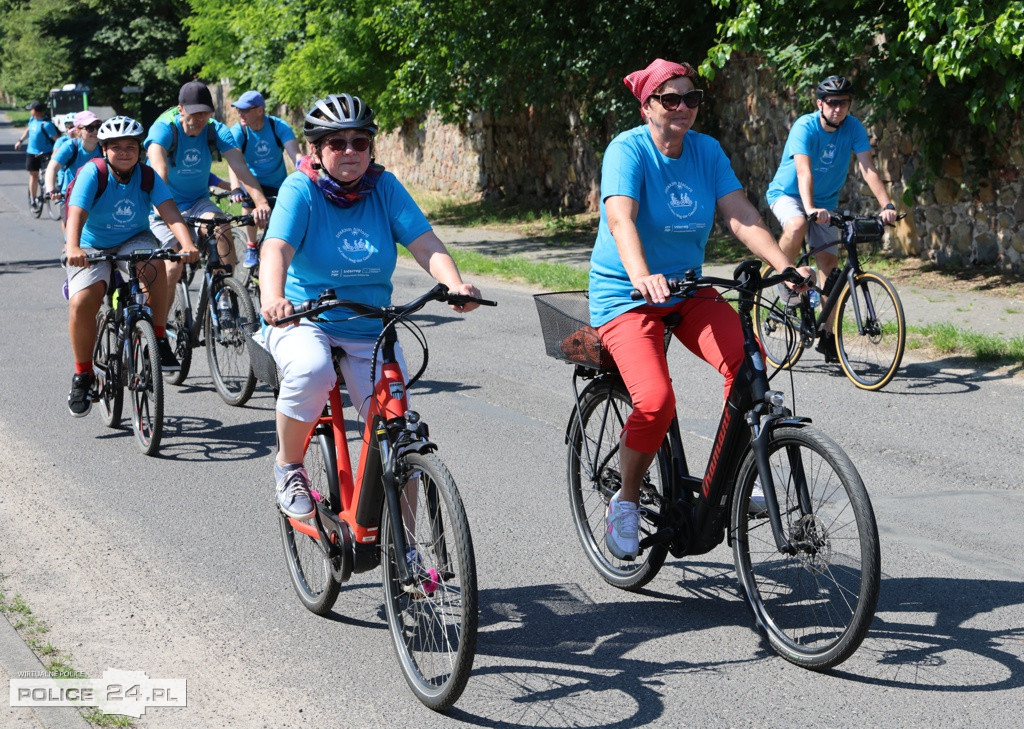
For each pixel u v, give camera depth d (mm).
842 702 3836
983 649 4199
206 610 4754
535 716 3812
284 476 4449
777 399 4059
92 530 5723
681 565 5164
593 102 18688
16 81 72312
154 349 6941
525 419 7730
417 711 3875
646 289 4066
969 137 12539
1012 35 10047
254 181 9375
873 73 12773
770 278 4152
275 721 3812
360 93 21719
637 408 4379
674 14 16812
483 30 18703
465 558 3627
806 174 8414
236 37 29250
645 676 4078
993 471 6312
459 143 24906
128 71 54375
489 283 14102
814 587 4344
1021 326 10047
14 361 9703
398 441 3959
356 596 4918
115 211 7363
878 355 8391
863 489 3789
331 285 4332
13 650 4301
